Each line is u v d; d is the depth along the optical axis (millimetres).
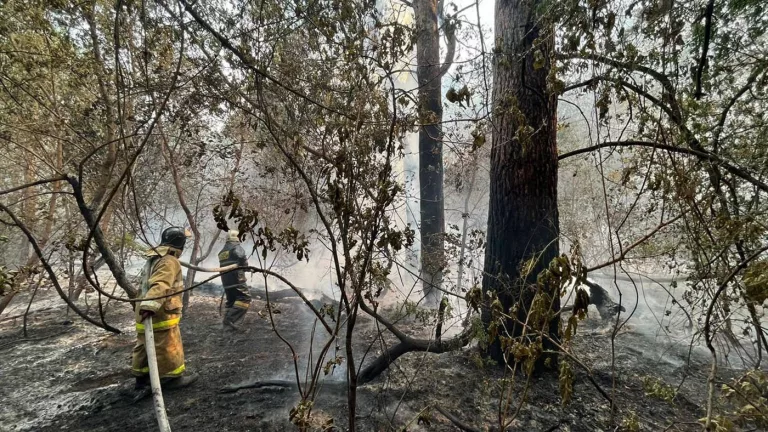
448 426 3020
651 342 4504
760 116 2834
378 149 2596
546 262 3639
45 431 3088
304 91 3109
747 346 4000
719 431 1646
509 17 3559
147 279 3582
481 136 2586
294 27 3174
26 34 3834
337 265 2031
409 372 3873
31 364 4355
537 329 1798
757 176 2871
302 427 1999
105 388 3777
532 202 3678
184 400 3518
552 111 3688
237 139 5340
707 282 2941
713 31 2830
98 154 4797
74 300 6004
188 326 5703
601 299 5520
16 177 6250
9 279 2402
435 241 5082
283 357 4453
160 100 3707
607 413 3154
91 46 4195
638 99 2762
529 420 3070
